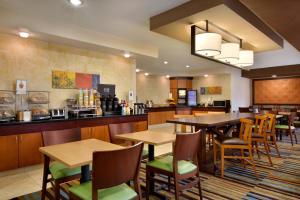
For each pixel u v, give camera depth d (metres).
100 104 4.68
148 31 4.17
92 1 2.87
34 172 3.41
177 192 2.10
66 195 2.57
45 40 3.92
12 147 3.24
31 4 2.97
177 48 5.54
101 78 4.96
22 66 3.77
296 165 3.74
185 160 2.35
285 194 2.63
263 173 3.33
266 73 8.91
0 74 3.54
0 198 2.52
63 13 3.28
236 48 3.82
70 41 3.99
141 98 10.36
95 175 1.46
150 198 2.52
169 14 3.12
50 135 2.39
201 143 3.42
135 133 2.84
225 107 8.73
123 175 1.60
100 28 3.99
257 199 2.50
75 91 4.50
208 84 10.23
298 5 2.51
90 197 1.58
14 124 3.25
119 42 4.64
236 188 2.80
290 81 9.55
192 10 2.82
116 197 1.60
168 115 8.86
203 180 3.06
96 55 4.88
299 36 3.75
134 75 5.75
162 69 9.07
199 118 4.00
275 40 4.24
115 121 4.56
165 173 2.22
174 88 10.99
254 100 10.74
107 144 2.23
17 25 3.20
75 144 2.23
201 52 3.22
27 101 3.83
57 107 4.21
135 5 2.98
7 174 3.26
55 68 4.19
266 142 3.92
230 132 4.43
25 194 2.63
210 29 3.39
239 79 9.88
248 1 2.43
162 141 2.30
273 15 2.83
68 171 2.11
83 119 4.02
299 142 5.66
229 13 2.77
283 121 6.09
